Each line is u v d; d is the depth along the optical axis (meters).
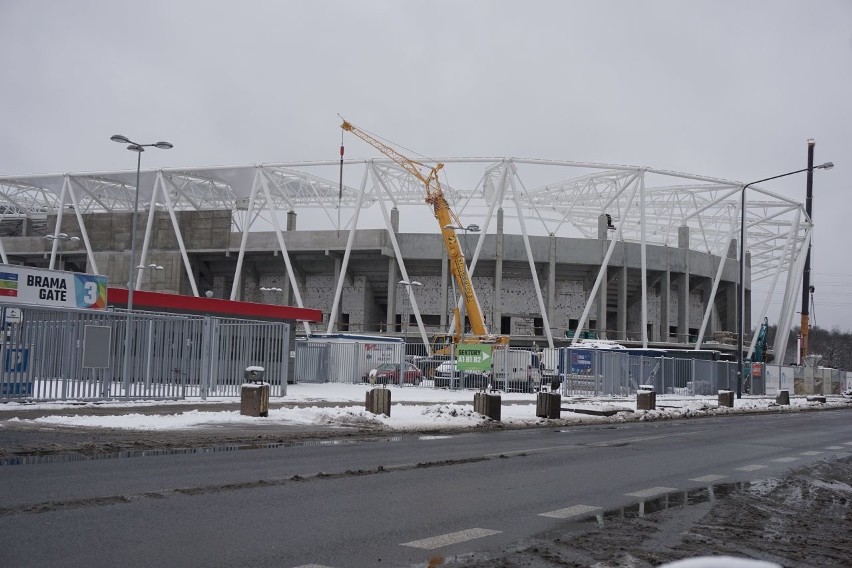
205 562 5.83
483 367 41.62
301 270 85.50
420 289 84.56
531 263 75.06
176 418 18.19
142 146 34.53
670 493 10.26
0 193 89.56
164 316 23.30
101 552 6.01
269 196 76.81
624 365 44.59
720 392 39.22
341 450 14.25
